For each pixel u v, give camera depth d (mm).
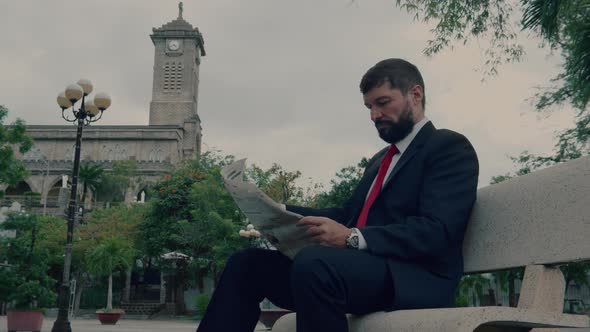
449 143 1550
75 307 35156
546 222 1293
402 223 1538
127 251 31016
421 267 1424
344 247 1422
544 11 5672
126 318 34531
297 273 1308
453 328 1021
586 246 1163
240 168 1499
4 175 14188
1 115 14375
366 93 1654
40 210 59406
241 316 1604
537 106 10297
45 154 70812
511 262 1395
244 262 1640
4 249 12258
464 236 1644
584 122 9945
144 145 70438
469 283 11648
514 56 7094
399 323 1206
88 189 60812
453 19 6852
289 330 1747
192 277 36438
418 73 1664
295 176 28031
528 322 1095
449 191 1471
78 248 34094
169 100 76375
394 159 1671
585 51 6191
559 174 1288
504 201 1478
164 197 35969
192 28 78625
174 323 28078
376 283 1356
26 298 11977
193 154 72812
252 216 1514
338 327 1276
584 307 11352
